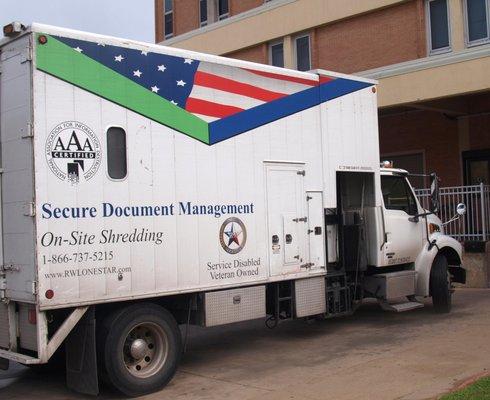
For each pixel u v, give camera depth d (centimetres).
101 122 629
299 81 830
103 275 620
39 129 585
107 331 623
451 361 703
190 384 677
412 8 1537
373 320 998
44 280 580
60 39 604
